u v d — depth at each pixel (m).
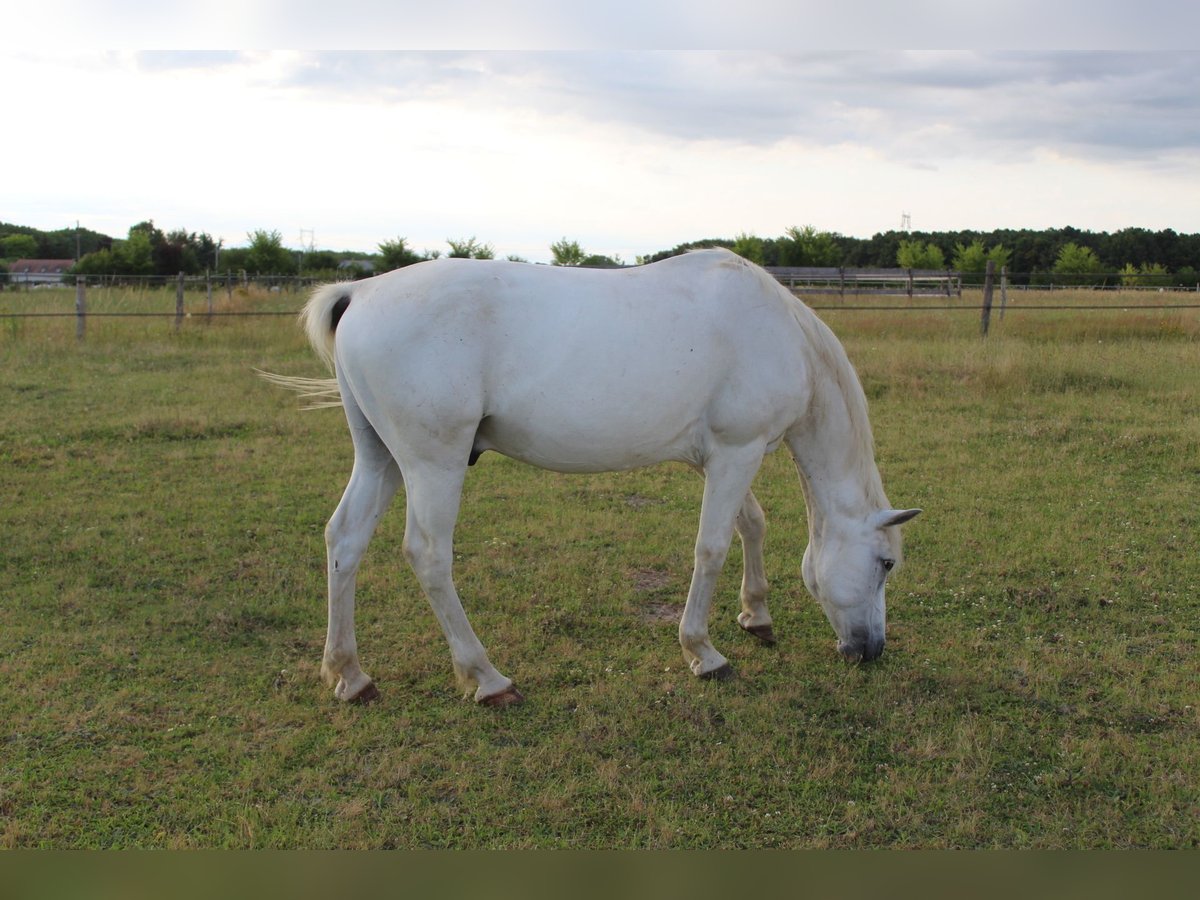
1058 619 4.29
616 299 3.46
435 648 4.02
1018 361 9.73
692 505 6.05
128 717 3.35
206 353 11.52
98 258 32.81
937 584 4.70
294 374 10.17
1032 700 3.56
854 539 3.85
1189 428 7.39
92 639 3.96
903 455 7.00
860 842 2.75
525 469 6.88
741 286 3.62
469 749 3.22
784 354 3.65
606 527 5.56
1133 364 10.17
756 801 2.95
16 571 4.69
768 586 4.55
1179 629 4.14
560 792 2.96
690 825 2.82
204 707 3.45
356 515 3.58
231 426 7.80
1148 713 3.43
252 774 3.01
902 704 3.55
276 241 32.84
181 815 2.82
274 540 5.25
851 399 3.88
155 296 19.83
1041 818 2.85
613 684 3.70
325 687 3.63
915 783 3.03
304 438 7.55
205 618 4.20
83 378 9.66
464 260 3.49
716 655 3.82
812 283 24.47
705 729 3.36
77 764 3.04
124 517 5.57
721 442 3.69
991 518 5.65
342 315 3.53
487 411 3.42
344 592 3.55
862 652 3.85
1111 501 5.90
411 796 2.94
